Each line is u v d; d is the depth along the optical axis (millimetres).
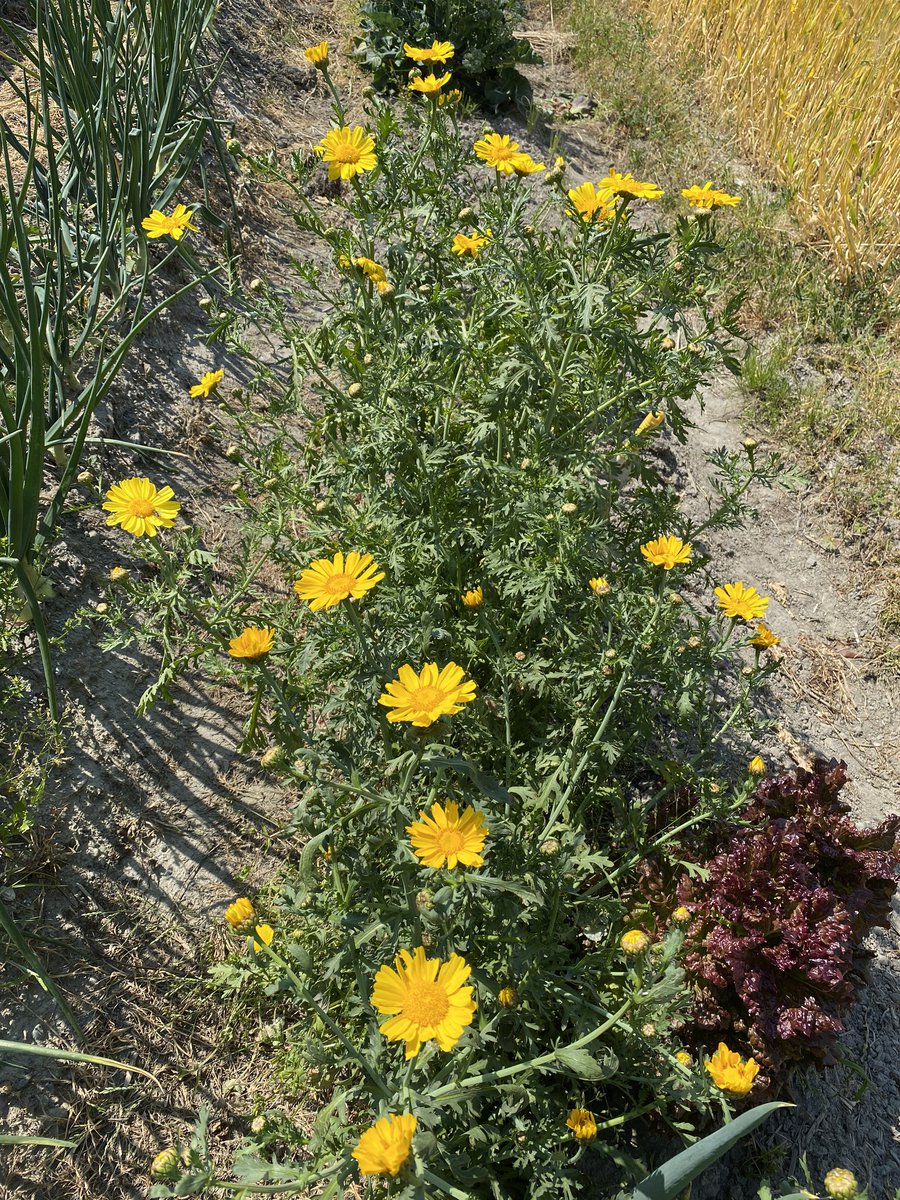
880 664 3863
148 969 2408
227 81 4777
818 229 5430
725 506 3035
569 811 2482
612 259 2635
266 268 4117
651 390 2686
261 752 2814
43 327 2791
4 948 2268
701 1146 1684
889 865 2727
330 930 2244
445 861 1750
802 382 4676
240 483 3096
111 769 2613
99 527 2938
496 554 2590
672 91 6469
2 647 2527
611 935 2430
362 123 5137
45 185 3307
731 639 3727
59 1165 2113
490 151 2783
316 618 2479
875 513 4254
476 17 5375
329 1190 1702
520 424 2801
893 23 6359
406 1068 1879
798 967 2467
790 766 3451
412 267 2900
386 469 2680
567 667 2541
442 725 1745
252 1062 2385
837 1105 2711
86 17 3693
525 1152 1964
